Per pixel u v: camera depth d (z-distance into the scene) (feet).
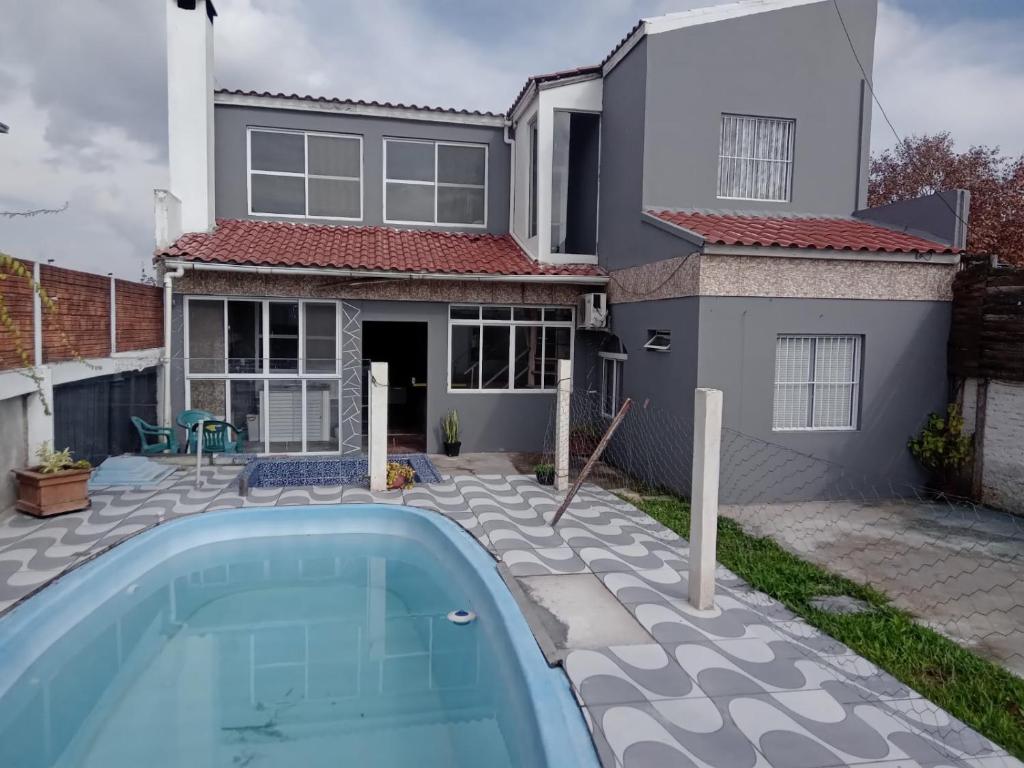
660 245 29.78
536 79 35.70
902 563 21.04
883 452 29.22
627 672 14.03
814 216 33.60
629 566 20.21
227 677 16.16
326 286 34.86
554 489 29.30
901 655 14.93
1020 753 11.63
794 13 32.78
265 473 30.42
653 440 30.68
